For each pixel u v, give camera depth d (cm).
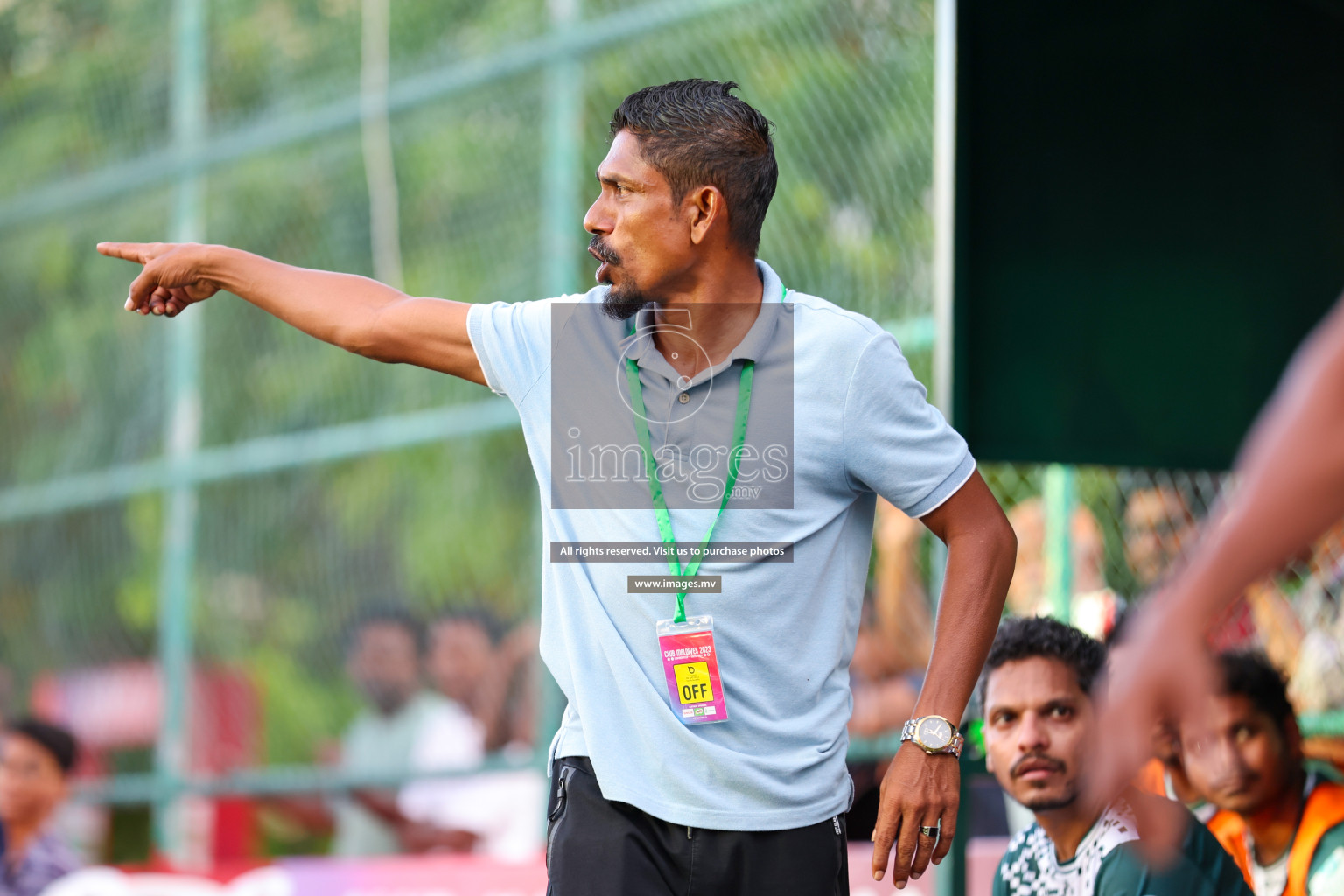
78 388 2780
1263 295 1241
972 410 1151
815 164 1898
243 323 2689
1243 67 1255
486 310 775
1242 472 230
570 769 745
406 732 2411
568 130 2081
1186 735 230
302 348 2652
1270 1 1265
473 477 2716
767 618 718
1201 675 224
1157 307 1210
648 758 714
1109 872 930
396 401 2598
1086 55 1198
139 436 2694
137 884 1941
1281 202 1257
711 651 710
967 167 1155
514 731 2369
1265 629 1395
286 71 2644
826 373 720
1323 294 1259
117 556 2683
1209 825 1178
